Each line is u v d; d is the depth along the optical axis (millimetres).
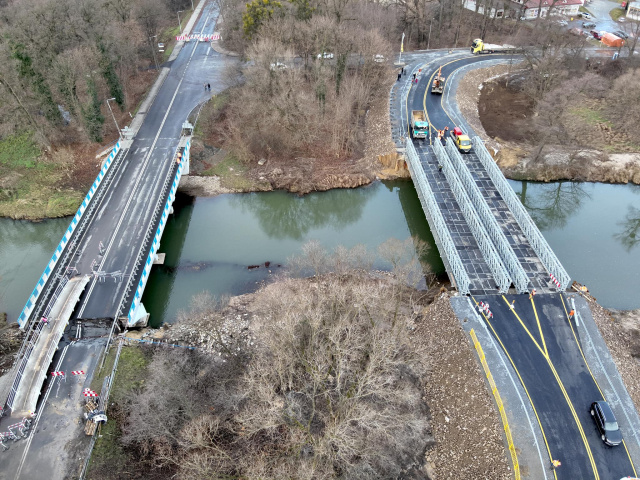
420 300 52156
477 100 90500
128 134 74688
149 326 49281
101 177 63188
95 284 49500
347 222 66438
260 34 82812
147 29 95938
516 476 33625
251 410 36750
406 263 56375
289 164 74938
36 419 37344
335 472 34000
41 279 47812
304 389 38344
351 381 39094
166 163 68562
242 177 73125
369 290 47938
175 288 55094
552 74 82750
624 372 40844
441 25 118500
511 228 56094
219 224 65625
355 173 72688
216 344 46188
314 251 54469
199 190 71125
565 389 38938
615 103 88188
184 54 103375
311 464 33312
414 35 115688
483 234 52094
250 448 35938
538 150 71938
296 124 75562
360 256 55656
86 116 72562
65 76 70188
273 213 68500
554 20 112000
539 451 34906
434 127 76875
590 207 69438
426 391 42219
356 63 90500
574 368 40656
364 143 79125
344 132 75438
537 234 52281
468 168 66188
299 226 66062
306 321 42594
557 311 45844
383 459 35531
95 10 79188
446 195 61906
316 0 91750
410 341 46469
